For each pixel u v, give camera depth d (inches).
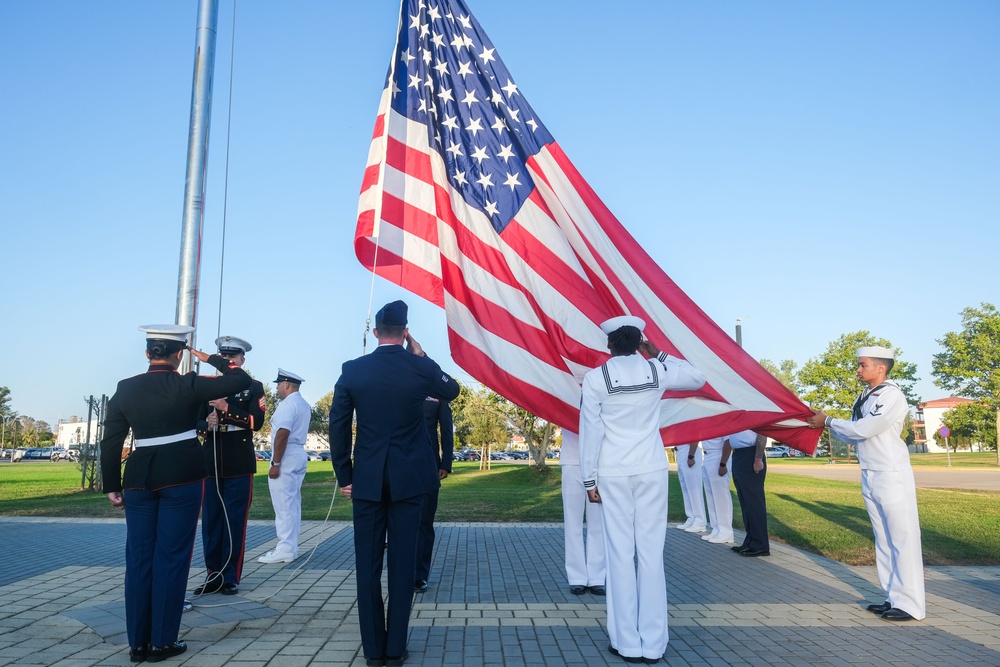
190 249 224.1
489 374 248.1
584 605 227.0
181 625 197.6
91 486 698.8
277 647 177.9
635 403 187.9
